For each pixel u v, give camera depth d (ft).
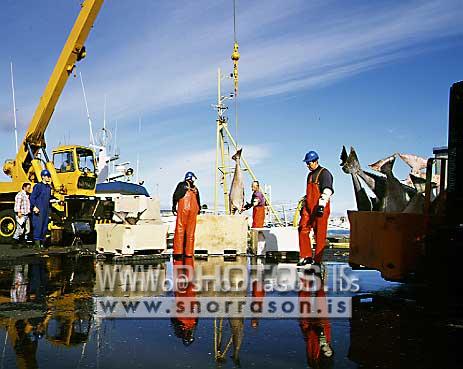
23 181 47.16
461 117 14.15
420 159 20.98
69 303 14.23
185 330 10.98
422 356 9.02
